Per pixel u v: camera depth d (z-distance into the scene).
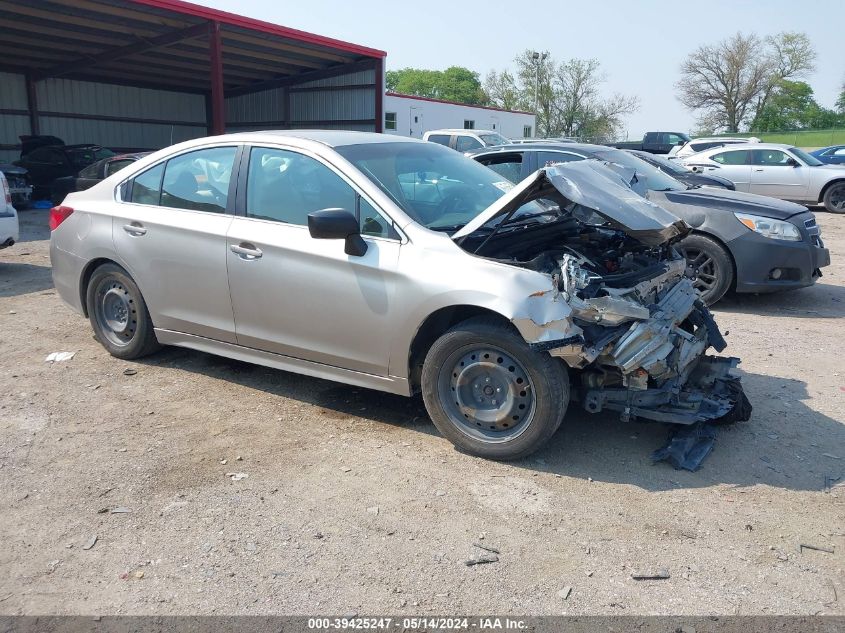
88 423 4.61
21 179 18.06
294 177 4.67
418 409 4.86
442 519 3.51
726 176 18.91
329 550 3.26
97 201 5.65
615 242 4.79
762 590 2.99
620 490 3.79
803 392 5.25
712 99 69.56
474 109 40.19
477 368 4.04
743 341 6.57
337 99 24.97
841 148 25.94
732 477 3.95
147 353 5.69
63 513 3.57
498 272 3.89
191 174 5.17
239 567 3.15
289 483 3.86
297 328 4.59
